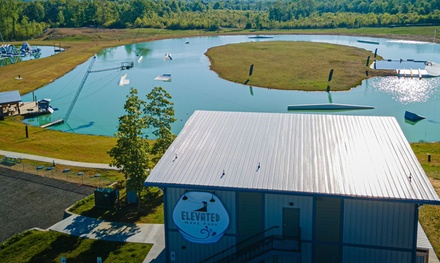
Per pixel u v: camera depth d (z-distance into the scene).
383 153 26.95
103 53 135.00
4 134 58.47
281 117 33.25
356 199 22.59
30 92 88.38
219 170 25.61
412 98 77.62
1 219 33.56
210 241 25.78
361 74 94.44
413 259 23.52
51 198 36.91
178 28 188.25
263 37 166.38
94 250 28.48
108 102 79.94
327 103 74.38
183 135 30.55
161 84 91.38
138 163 32.59
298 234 24.59
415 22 175.00
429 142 55.72
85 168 43.88
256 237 25.11
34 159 46.84
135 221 32.12
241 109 72.12
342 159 26.30
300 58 112.38
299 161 26.23
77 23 193.50
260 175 24.84
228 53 123.56
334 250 24.41
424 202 21.75
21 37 168.62
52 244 29.38
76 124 67.44
